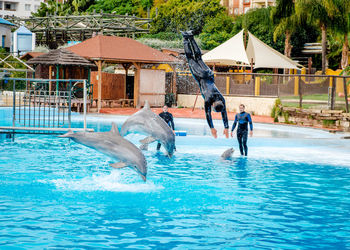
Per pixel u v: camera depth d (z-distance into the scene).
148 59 32.94
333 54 49.06
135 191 10.16
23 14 111.56
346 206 9.23
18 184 10.60
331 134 20.20
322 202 9.53
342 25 37.78
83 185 10.62
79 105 29.77
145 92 33.72
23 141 17.69
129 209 8.70
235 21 56.03
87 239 6.92
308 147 17.25
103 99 33.69
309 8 37.28
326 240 7.10
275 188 10.75
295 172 12.71
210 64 39.75
